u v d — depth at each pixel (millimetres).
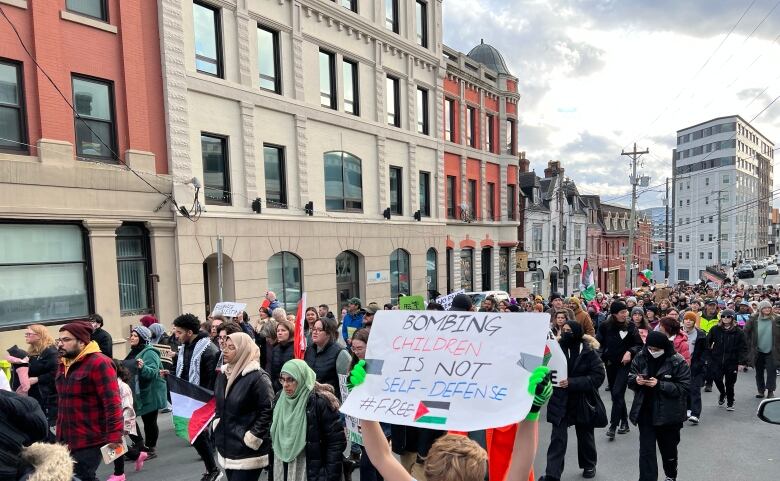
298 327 6043
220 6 12406
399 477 2068
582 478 5352
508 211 26609
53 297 9734
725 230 79812
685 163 87375
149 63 11117
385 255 17781
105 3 10477
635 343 6902
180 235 11445
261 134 13422
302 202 14594
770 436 6668
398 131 18375
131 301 10953
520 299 16438
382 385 2172
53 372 6023
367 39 16922
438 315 2240
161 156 11344
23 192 9148
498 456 2254
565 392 5074
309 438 3746
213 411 4961
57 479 2201
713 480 5250
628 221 51781
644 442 4793
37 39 9359
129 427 5207
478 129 24172
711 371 8234
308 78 14750
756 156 85812
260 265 13312
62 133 9734
